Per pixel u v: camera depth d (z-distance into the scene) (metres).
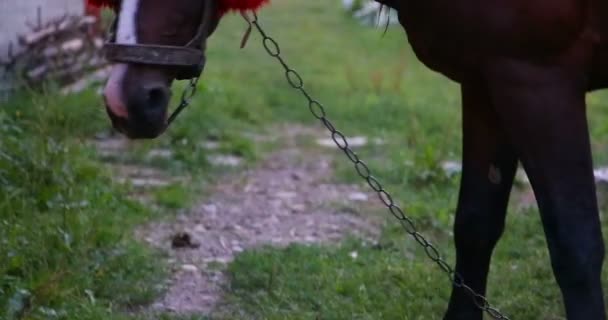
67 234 5.67
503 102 4.05
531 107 4.00
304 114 9.98
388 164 8.12
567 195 4.02
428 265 5.92
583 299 4.08
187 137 8.27
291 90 11.02
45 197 6.27
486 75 4.07
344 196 7.37
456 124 9.54
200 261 6.00
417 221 6.69
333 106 10.34
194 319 5.14
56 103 7.79
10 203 6.10
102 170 7.17
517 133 4.05
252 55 13.03
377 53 13.91
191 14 3.97
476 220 4.62
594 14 3.96
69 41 9.20
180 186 7.19
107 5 4.12
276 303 5.39
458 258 4.75
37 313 4.98
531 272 5.84
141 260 5.78
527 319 5.28
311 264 5.87
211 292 5.58
